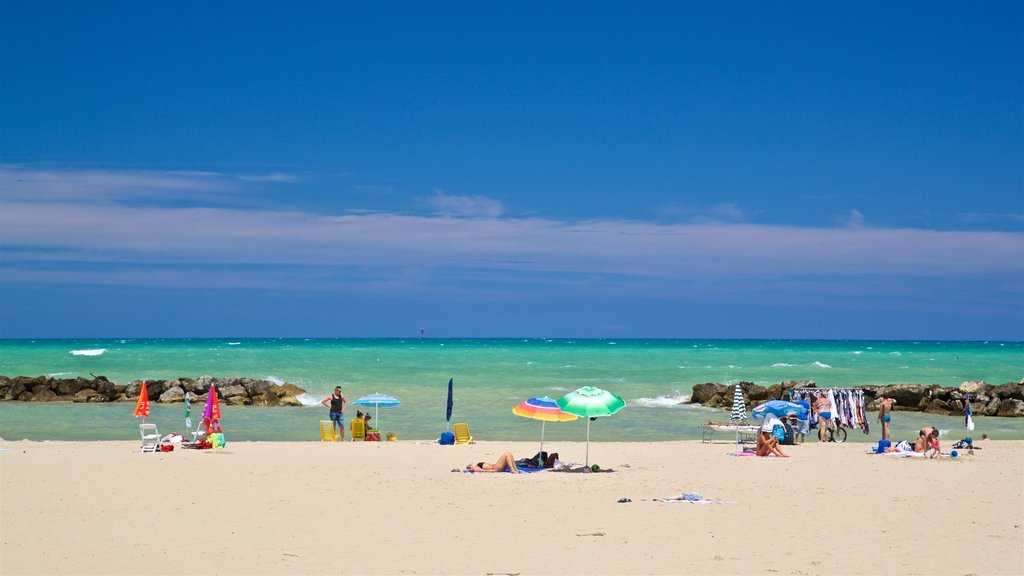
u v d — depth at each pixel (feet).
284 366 248.73
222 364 254.88
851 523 51.11
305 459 80.48
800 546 45.09
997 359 333.01
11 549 43.47
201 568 40.04
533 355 342.85
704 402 167.12
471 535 47.80
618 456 85.97
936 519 52.31
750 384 169.99
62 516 52.29
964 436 120.57
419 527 49.93
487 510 55.31
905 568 40.47
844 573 39.58
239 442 100.42
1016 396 164.04
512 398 167.22
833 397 108.68
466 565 40.93
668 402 169.48
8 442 95.71
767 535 47.78
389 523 51.06
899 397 163.63
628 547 44.86
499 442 101.45
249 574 39.06
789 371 249.55
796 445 98.37
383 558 42.29
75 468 72.33
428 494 61.36
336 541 46.14
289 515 53.31
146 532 48.01
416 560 41.91
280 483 65.67
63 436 111.45
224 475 69.36
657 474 72.13
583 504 57.52
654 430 123.95
